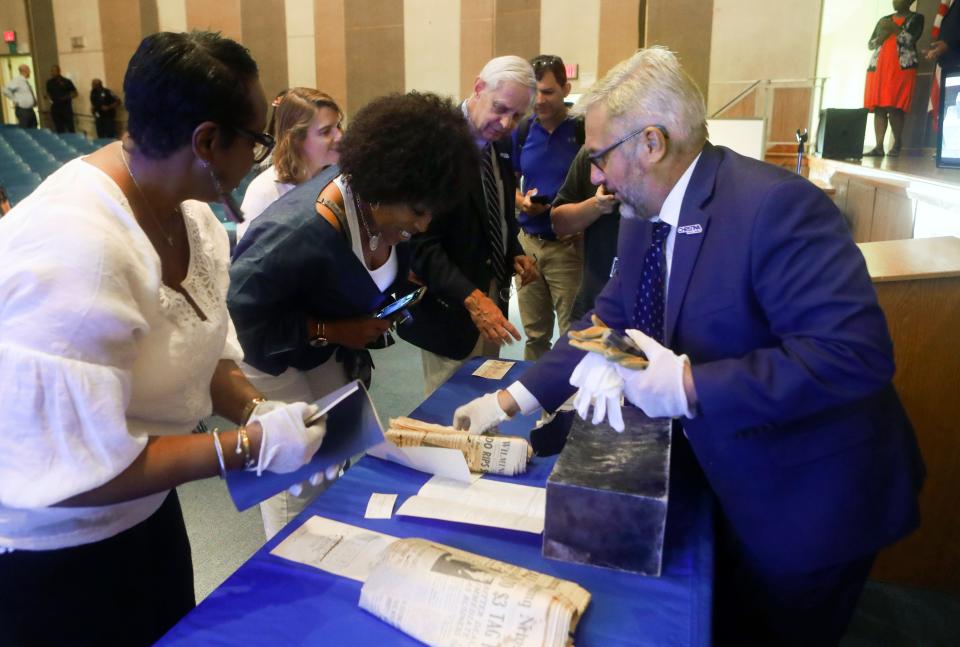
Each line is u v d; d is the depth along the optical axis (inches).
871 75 264.7
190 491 104.1
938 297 72.1
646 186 45.9
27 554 36.5
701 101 44.6
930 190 137.2
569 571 41.9
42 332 29.5
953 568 78.0
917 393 74.7
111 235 32.3
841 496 45.5
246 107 34.2
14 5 467.2
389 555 39.7
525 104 79.8
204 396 41.6
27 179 237.8
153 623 44.2
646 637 36.3
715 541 52.9
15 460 30.3
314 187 58.7
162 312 36.3
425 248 77.0
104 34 452.1
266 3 411.2
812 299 40.6
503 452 53.2
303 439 36.7
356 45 399.2
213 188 35.7
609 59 355.3
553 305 121.9
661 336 49.9
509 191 91.0
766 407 40.3
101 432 31.0
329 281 59.0
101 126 435.2
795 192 42.1
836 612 51.2
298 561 42.7
